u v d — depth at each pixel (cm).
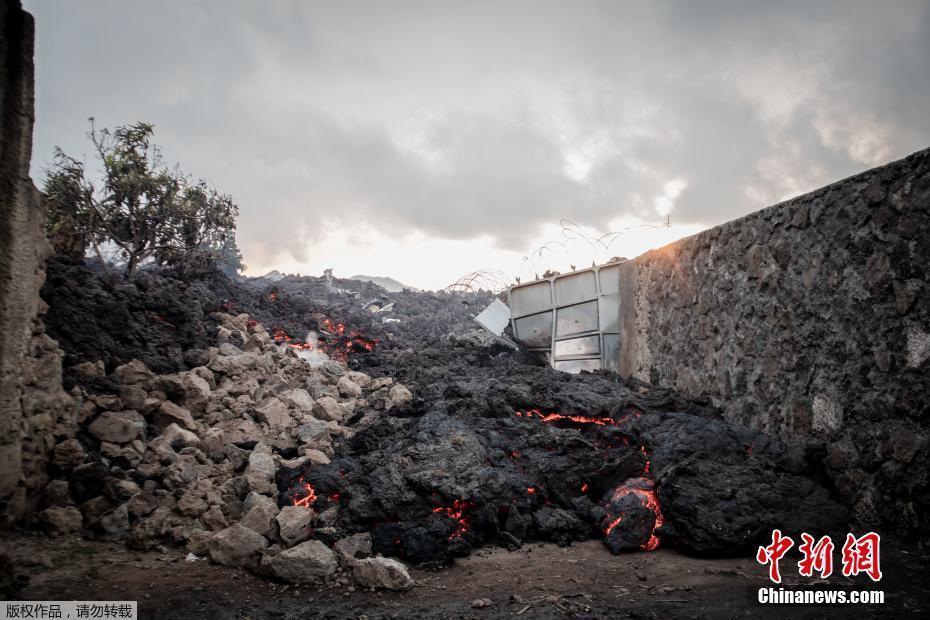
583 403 812
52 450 580
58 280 752
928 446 482
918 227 496
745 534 513
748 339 759
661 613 409
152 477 607
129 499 570
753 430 714
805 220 645
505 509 581
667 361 1027
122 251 1123
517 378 1012
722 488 559
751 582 455
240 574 492
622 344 1270
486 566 517
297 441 738
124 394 676
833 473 587
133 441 636
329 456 718
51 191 1002
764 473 585
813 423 623
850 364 571
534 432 740
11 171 523
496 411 795
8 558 458
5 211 518
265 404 776
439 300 2802
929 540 480
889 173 527
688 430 662
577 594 448
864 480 546
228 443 682
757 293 740
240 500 599
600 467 639
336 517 565
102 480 575
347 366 1168
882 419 529
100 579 461
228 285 1342
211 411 740
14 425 521
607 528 573
